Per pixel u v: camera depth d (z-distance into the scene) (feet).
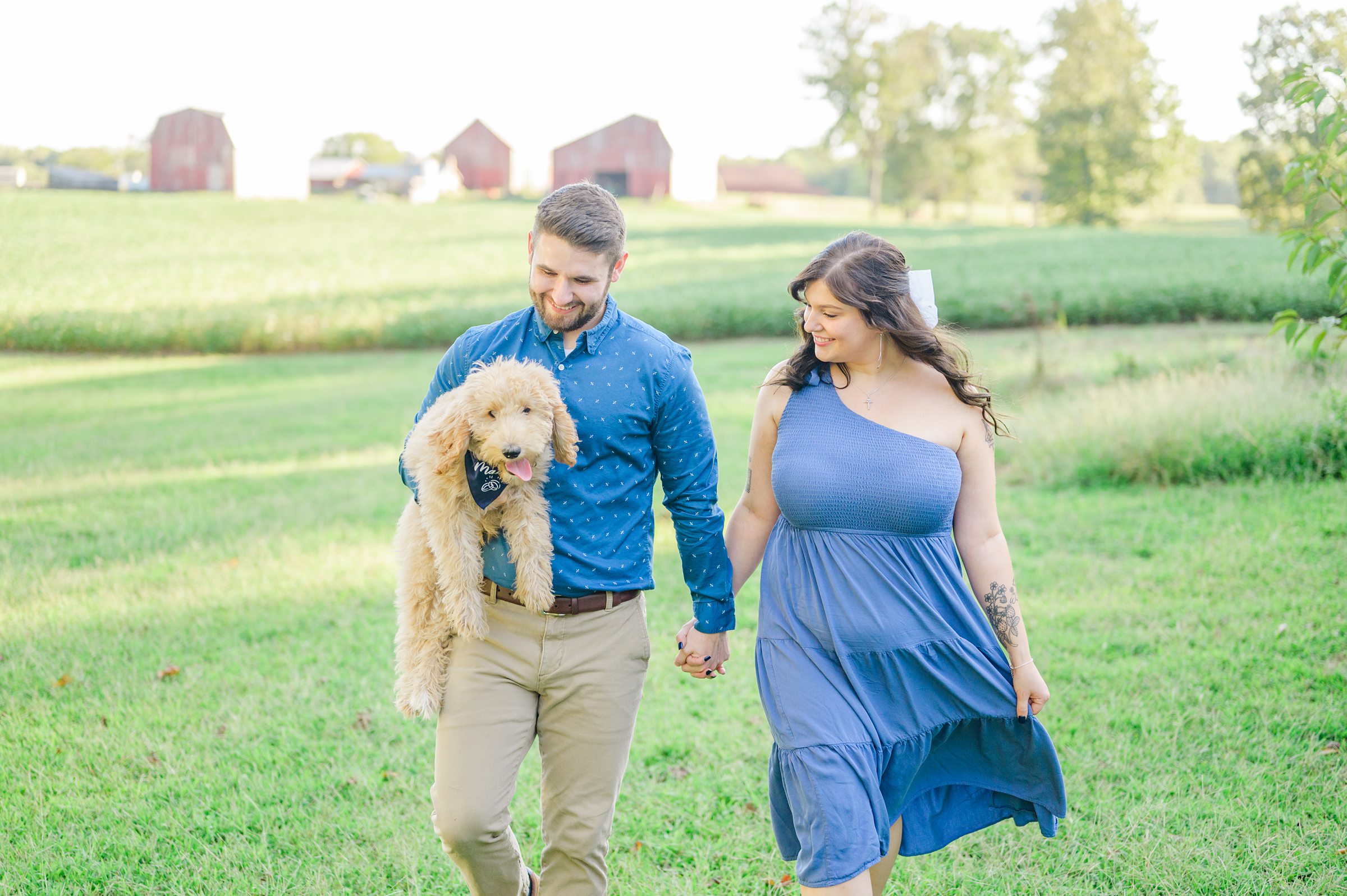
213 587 19.67
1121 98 183.62
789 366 8.65
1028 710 8.31
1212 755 11.88
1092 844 10.19
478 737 7.82
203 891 9.72
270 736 13.12
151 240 119.96
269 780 11.88
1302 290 60.85
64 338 74.64
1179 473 26.09
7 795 11.51
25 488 29.73
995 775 8.59
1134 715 13.00
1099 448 27.63
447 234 135.64
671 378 8.21
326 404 47.42
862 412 8.35
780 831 8.60
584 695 7.99
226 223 136.98
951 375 8.20
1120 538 21.54
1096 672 14.48
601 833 8.20
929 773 8.64
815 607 8.16
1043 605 17.60
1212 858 9.75
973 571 8.53
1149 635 15.84
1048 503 25.21
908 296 8.10
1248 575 18.31
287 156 224.12
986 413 8.50
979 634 8.35
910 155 225.56
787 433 8.47
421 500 7.84
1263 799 10.80
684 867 10.21
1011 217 250.16
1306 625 15.67
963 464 8.52
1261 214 133.59
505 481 7.64
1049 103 191.93
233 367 66.54
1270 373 30.78
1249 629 15.76
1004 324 68.18
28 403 49.93
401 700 7.87
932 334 8.13
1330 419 25.43
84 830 10.80
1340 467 24.81
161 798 11.52
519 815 11.38
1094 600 17.70
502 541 7.91
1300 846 9.89
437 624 7.98
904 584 8.11
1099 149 183.42
